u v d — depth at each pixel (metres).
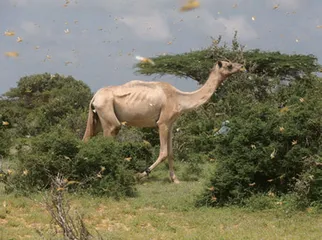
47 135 12.89
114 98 14.64
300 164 11.84
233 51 31.61
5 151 17.36
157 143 19.28
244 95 25.86
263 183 12.16
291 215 10.71
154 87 14.75
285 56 31.72
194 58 32.19
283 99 16.05
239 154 11.99
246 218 10.66
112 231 9.54
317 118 12.04
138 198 12.37
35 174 12.27
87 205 11.21
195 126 22.05
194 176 15.47
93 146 12.77
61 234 8.93
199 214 11.01
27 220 9.93
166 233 9.54
